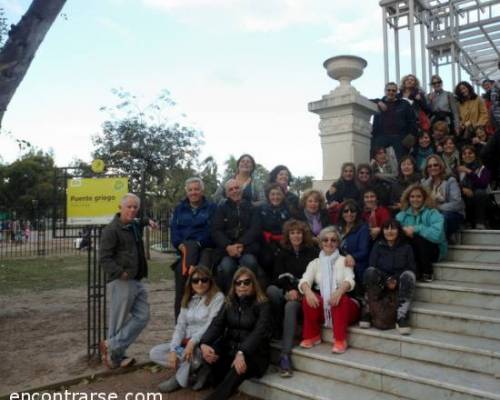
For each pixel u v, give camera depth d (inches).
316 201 215.8
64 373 192.4
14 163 1577.3
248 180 234.5
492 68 565.6
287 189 234.8
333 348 166.9
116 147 656.4
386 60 455.8
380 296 173.8
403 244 181.9
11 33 148.9
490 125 310.3
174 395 170.6
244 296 169.2
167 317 311.9
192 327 179.9
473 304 173.0
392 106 298.0
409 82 316.8
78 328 272.5
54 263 642.8
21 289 414.9
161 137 681.0
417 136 294.7
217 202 232.4
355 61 308.2
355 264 188.5
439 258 199.8
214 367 171.9
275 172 234.5
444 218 201.0
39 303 350.6
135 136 663.8
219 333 171.2
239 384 159.2
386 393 147.2
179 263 203.2
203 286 179.0
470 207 228.7
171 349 177.8
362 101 300.8
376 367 150.5
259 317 165.8
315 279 183.6
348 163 250.4
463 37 482.0
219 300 179.2
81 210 205.6
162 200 746.8
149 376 191.3
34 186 1529.3
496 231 208.2
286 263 191.2
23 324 283.6
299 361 170.1
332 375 160.9
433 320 168.2
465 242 218.2
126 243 191.5
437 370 146.1
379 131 299.7
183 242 201.5
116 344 192.7
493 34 471.8
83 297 376.2
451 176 218.5
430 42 493.0
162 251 788.0
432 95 338.6
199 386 172.9
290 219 194.2
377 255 183.2
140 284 201.2
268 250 199.8
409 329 162.7
